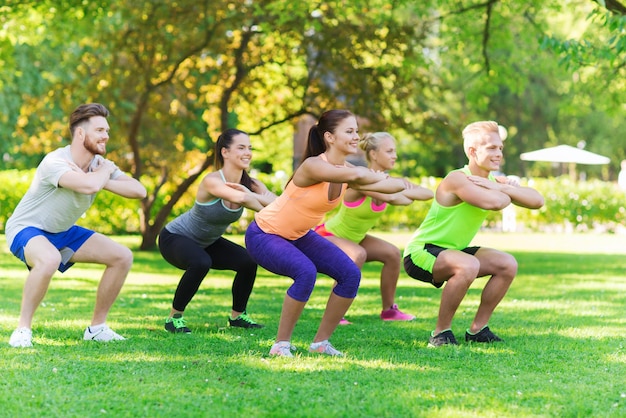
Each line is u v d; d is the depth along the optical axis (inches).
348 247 271.0
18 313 279.7
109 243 224.2
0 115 1026.1
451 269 222.1
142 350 210.5
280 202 208.5
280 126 651.5
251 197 239.1
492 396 165.5
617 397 165.8
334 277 209.8
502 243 753.0
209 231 250.2
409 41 557.3
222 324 264.5
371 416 150.9
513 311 300.0
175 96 639.8
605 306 315.9
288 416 150.3
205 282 420.5
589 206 929.5
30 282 212.5
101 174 212.2
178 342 223.3
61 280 415.8
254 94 624.4
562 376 185.3
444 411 153.8
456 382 177.5
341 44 553.9
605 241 784.3
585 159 1059.9
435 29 687.7
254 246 209.9
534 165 1781.5
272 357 202.1
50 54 965.8
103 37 603.5
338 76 582.6
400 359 203.6
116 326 254.7
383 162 274.4
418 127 598.2
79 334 234.2
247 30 587.8
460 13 566.3
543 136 1542.8
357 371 187.0
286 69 618.2
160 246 255.6
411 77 581.0
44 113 654.5
